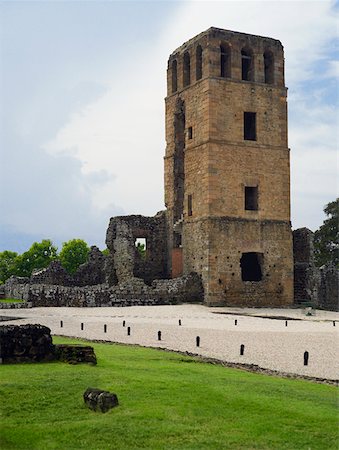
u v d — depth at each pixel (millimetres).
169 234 66562
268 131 61250
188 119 61969
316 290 63062
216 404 17016
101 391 17062
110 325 37500
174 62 65875
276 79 62375
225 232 58125
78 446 14656
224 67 62094
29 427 15633
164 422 15766
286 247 60781
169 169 66500
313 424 15734
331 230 87000
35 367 20828
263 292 59219
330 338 32312
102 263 67875
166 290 56500
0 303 50031
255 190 60531
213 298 56875
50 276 63750
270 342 30562
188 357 25422
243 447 14523
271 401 17484
